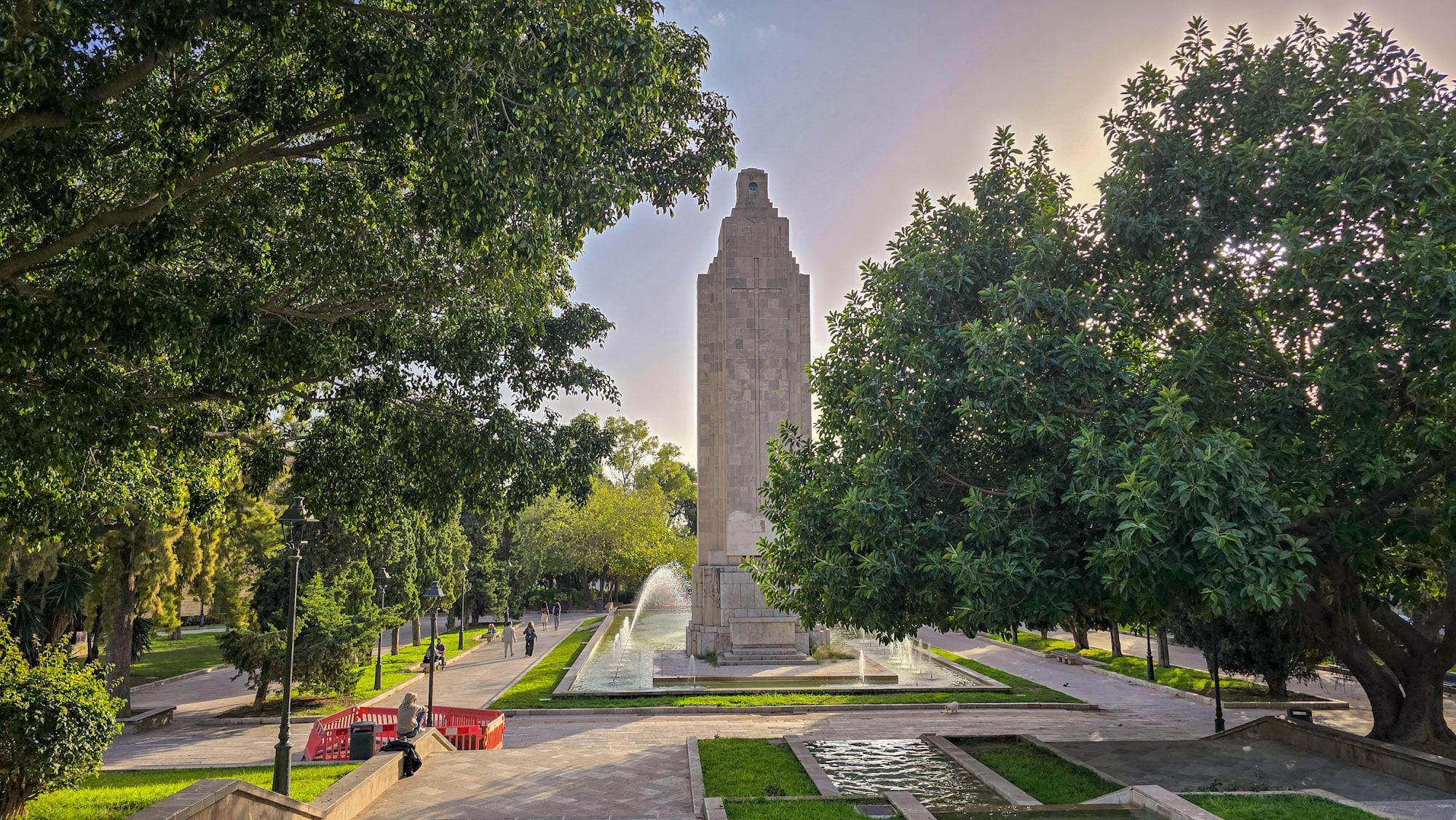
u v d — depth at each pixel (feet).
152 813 27.68
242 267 39.81
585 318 59.52
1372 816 34.45
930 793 43.37
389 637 191.52
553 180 33.04
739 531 119.55
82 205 33.96
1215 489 34.12
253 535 98.22
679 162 42.93
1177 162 44.93
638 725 73.56
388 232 41.55
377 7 29.78
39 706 39.75
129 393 35.09
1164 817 34.32
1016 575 39.17
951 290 48.39
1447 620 53.21
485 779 48.60
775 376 123.85
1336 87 45.06
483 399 52.65
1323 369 40.70
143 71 28.27
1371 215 40.01
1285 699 84.12
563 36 30.32
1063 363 41.73
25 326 29.25
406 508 55.72
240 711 85.71
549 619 219.41
